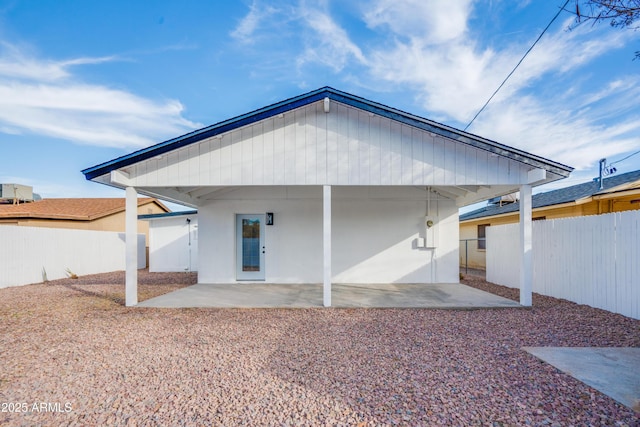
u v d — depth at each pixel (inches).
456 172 268.8
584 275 267.1
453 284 380.5
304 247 397.4
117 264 620.4
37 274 446.3
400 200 395.2
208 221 400.2
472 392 122.3
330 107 273.3
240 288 358.0
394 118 262.7
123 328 209.0
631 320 216.4
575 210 399.5
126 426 102.6
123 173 268.1
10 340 185.8
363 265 394.6
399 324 215.9
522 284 263.9
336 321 224.5
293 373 139.9
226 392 123.6
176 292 334.3
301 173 271.1
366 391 123.8
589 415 106.7
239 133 272.7
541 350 164.6
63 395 122.1
